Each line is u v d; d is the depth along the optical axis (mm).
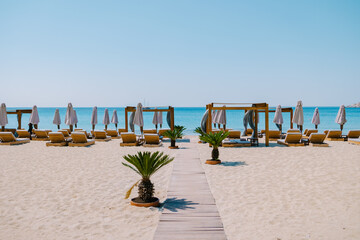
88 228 4230
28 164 9070
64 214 4801
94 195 5828
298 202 5230
